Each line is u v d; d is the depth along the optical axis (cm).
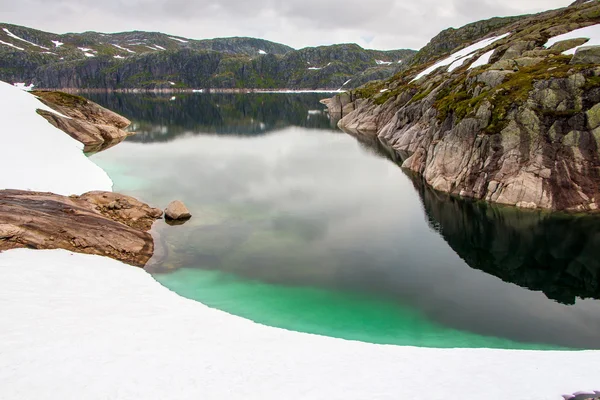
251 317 2409
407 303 2616
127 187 5175
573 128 4347
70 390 1356
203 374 1534
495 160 4638
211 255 3275
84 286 2361
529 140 4500
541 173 4331
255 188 5278
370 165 6650
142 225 3778
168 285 2767
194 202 4631
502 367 1692
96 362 1537
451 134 5178
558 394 1412
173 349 1719
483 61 7838
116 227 3347
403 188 5231
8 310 1880
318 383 1512
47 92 9719
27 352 1542
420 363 1747
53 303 2042
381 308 2553
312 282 2878
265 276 2950
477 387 1481
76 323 1845
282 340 1986
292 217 4206
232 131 10844
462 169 4934
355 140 9306
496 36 10675
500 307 2575
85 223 3206
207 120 13275
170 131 10588
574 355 1872
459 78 7425
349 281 2902
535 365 1719
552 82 4688
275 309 2514
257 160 7100
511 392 1434
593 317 2452
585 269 3053
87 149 7631
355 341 2048
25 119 6800
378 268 3106
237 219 4116
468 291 2775
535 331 2312
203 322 2109
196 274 2953
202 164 6706
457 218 4109
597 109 4269
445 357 1836
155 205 4478
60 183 4384
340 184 5475
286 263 3166
